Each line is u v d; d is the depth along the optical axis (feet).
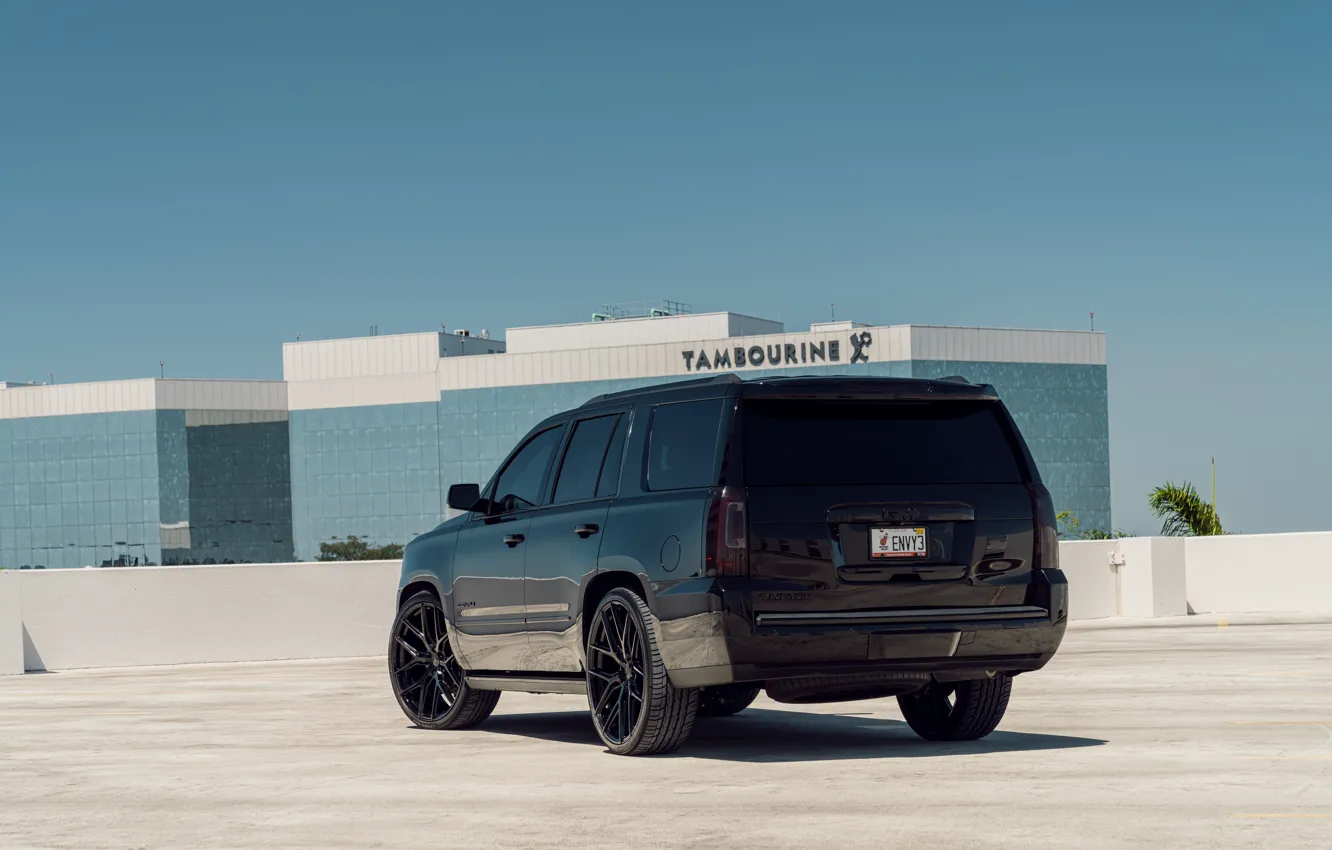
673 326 293.84
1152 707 35.45
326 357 299.17
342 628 62.85
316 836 20.85
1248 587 81.20
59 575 58.95
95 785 26.23
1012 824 20.29
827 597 26.55
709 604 26.18
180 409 295.48
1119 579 78.64
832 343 250.37
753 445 26.78
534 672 31.60
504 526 32.42
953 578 27.22
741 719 34.86
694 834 20.18
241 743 32.22
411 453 291.79
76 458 298.56
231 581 61.21
